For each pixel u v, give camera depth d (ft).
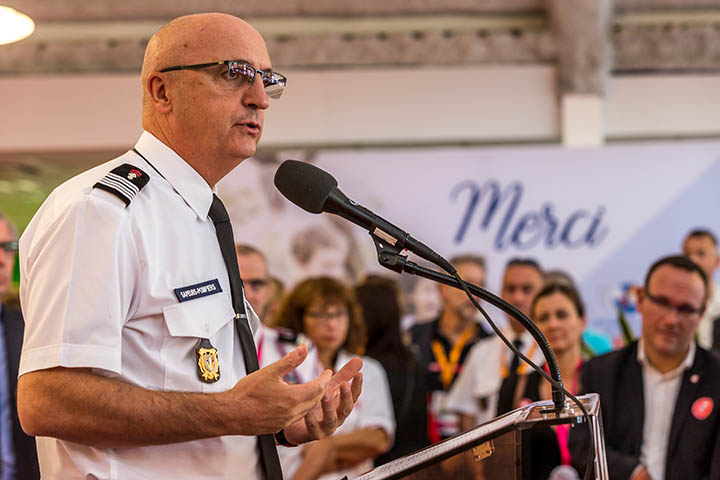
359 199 18.70
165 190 5.57
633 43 20.20
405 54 20.48
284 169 5.64
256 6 20.95
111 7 20.89
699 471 11.50
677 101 20.43
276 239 18.38
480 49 20.38
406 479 4.66
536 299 14.90
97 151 20.48
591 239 18.38
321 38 20.56
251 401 4.85
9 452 12.99
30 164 20.45
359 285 16.66
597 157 18.56
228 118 5.61
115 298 5.03
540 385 14.37
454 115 20.56
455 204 18.61
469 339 17.11
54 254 5.07
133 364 5.23
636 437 11.96
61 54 20.51
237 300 5.74
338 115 20.57
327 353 15.07
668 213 18.40
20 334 13.69
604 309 18.20
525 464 4.48
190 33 5.64
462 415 16.70
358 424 14.79
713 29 20.07
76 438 4.91
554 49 20.17
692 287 11.98
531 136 20.49
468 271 18.33
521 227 18.49
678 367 11.99
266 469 5.71
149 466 5.23
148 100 5.79
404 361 16.01
